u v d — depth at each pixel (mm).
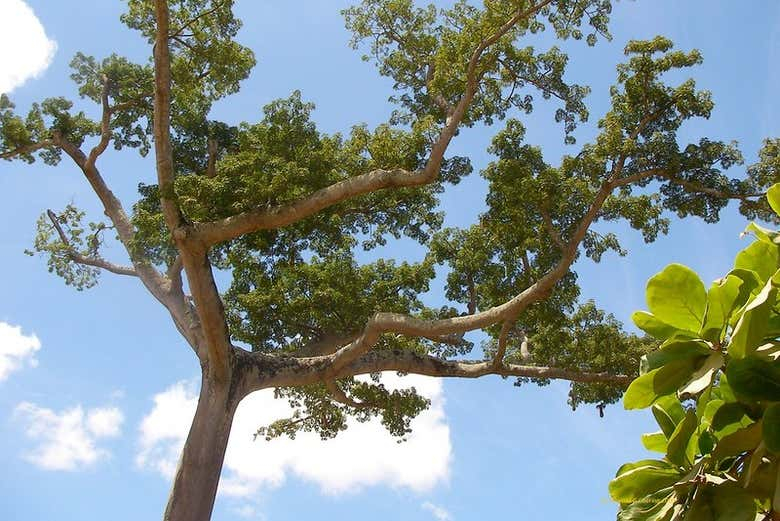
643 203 16984
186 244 15633
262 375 17484
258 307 18844
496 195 16984
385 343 20234
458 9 16453
